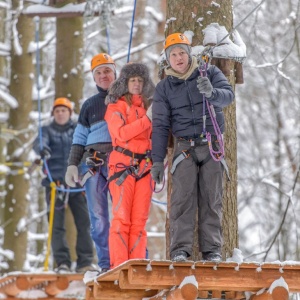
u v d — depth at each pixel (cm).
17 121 4219
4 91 4697
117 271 1839
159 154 1891
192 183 1862
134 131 1989
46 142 2884
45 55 5331
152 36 4809
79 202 2795
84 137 2227
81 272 2755
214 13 2127
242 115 5353
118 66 4916
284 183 4750
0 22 4934
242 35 4216
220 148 1878
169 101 1897
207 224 1864
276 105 5128
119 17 4822
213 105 1873
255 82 5069
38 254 5091
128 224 2011
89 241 2780
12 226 4109
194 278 1769
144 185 2030
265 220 5159
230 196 2080
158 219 4538
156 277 1772
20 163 4119
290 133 5050
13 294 2967
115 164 2033
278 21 4359
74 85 3612
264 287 1830
